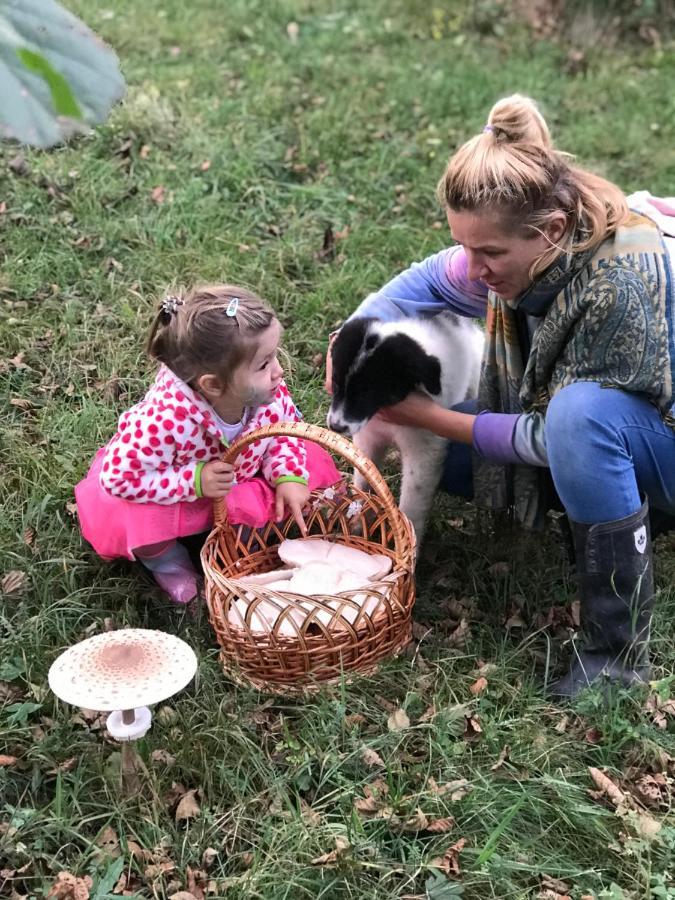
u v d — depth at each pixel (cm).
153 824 213
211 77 628
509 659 266
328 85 637
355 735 235
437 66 686
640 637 248
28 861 207
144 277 432
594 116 628
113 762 226
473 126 588
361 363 252
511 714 251
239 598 245
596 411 227
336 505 297
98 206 470
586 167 557
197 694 251
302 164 528
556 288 230
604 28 761
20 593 281
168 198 484
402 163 537
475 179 217
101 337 393
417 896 200
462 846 212
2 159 489
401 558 254
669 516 268
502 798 223
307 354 399
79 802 222
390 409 260
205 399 267
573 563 299
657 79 694
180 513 275
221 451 276
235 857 211
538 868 206
